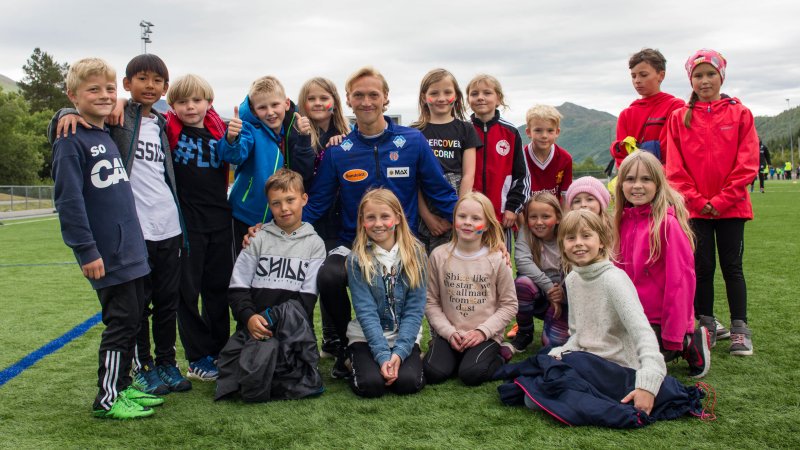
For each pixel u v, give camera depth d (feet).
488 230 11.73
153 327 10.64
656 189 10.79
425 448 7.72
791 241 29.37
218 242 11.41
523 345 13.05
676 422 8.43
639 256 10.84
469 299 11.42
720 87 12.83
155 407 9.51
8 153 175.73
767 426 8.17
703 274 12.64
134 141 10.01
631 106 14.97
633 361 9.45
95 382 10.90
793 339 12.53
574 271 10.23
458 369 11.16
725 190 12.16
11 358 12.51
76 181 8.64
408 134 12.19
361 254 10.78
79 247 8.61
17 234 48.24
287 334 10.10
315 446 7.84
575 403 8.52
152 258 10.16
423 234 13.24
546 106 14.70
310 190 12.52
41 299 19.29
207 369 11.26
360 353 10.42
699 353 10.23
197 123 11.11
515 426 8.43
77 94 8.95
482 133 14.01
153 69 10.09
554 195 14.25
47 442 8.10
